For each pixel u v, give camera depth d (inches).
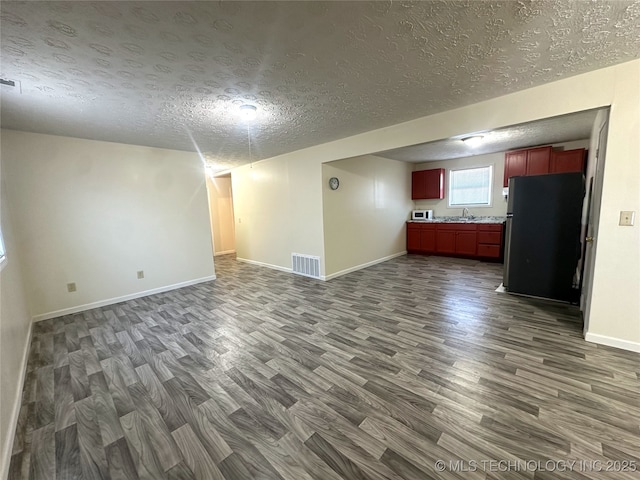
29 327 114.8
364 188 211.3
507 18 57.4
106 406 71.4
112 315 134.6
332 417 65.3
